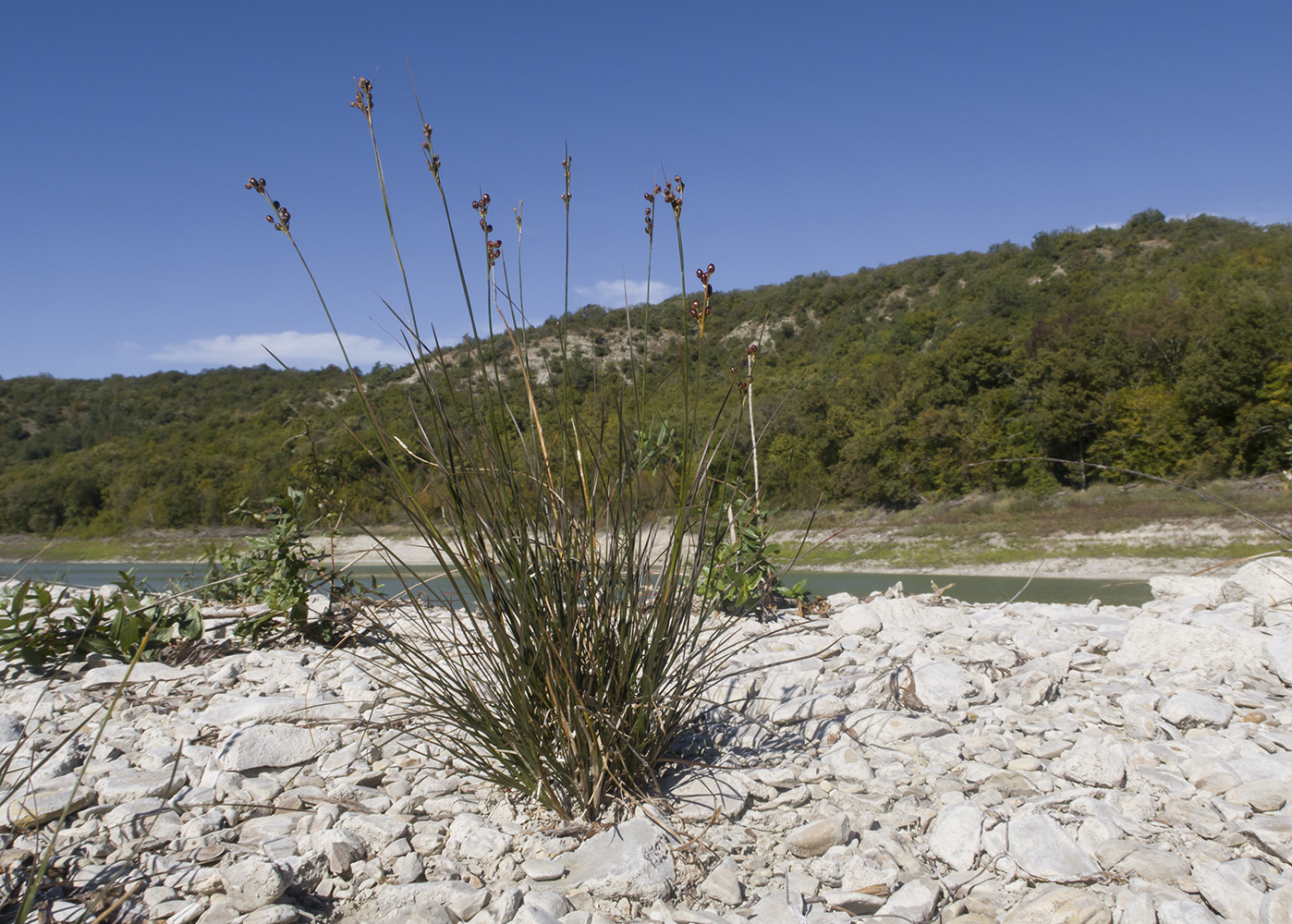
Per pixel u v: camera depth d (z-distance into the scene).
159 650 3.67
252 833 2.04
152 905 1.73
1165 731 2.44
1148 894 1.67
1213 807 1.99
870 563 20.39
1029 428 27.12
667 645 2.17
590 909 1.73
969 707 2.71
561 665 2.00
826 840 1.90
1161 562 17.02
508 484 2.04
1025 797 2.10
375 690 2.89
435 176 1.95
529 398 2.06
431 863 1.93
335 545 3.87
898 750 2.39
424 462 2.05
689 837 1.95
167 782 2.27
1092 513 20.83
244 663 3.53
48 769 2.39
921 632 3.82
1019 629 3.66
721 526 2.26
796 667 3.15
